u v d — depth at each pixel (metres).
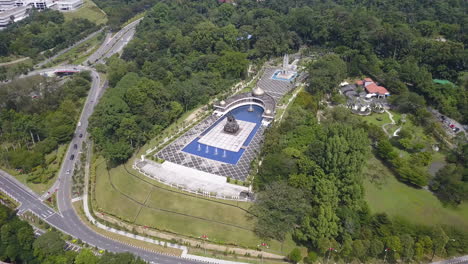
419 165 152.38
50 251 111.44
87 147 184.62
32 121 183.62
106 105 178.00
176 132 183.88
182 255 117.62
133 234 126.94
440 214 132.25
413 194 141.75
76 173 164.12
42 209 142.38
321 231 111.62
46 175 162.12
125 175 150.88
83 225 132.62
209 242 122.19
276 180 132.50
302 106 195.25
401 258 116.88
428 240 113.69
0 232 119.50
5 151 174.25
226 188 139.75
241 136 180.75
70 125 192.00
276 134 161.00
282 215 115.44
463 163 156.88
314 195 126.50
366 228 119.19
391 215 130.75
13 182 161.00
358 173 131.38
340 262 115.50
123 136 166.75
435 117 194.75
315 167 133.88
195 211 131.00
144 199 138.38
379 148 160.38
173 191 138.75
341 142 134.00
